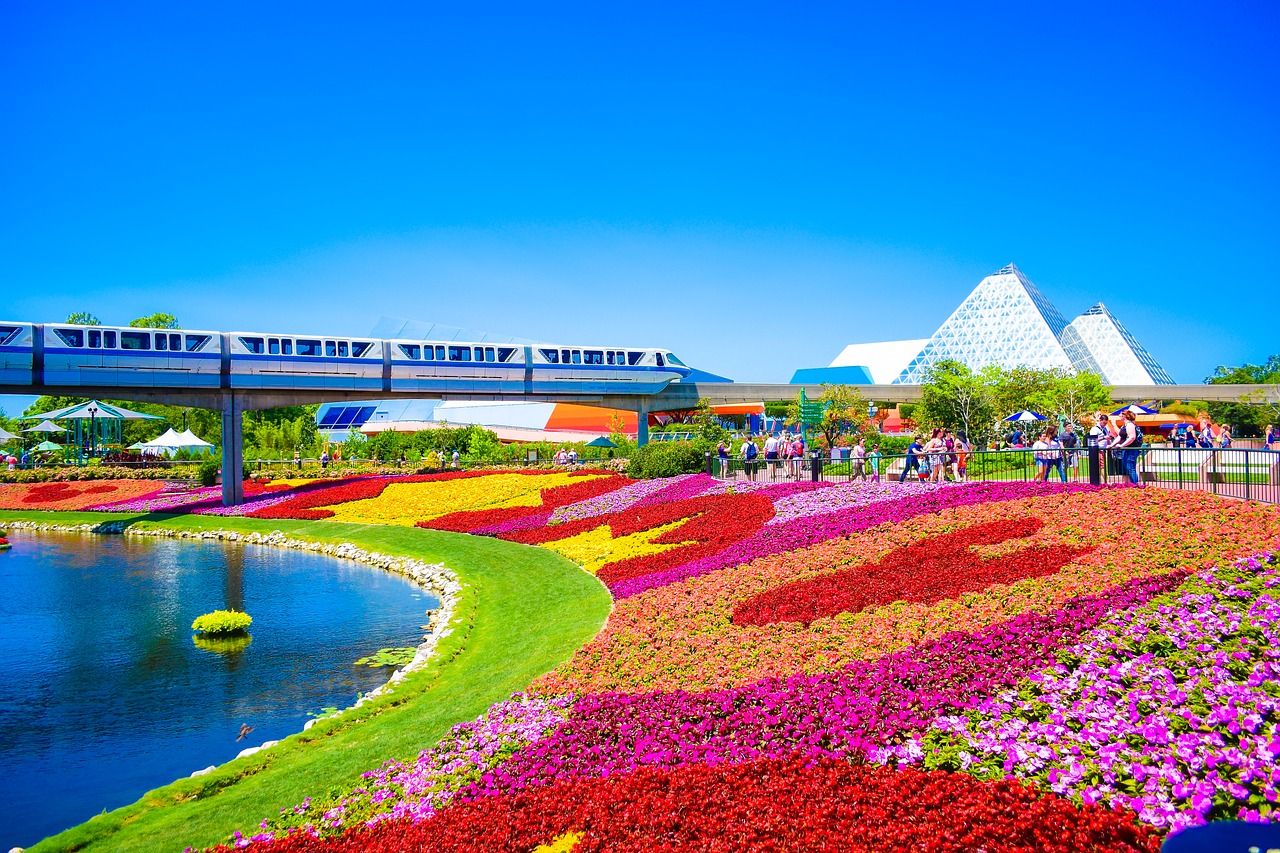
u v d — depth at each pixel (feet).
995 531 65.10
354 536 128.67
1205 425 112.06
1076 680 36.24
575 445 249.34
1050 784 29.50
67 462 240.53
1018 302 483.10
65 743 51.70
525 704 45.91
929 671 39.96
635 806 32.35
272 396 164.96
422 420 316.60
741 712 39.63
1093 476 77.20
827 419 193.47
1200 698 32.37
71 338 144.05
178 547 130.93
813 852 27.73
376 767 41.52
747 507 94.48
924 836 27.71
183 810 39.52
